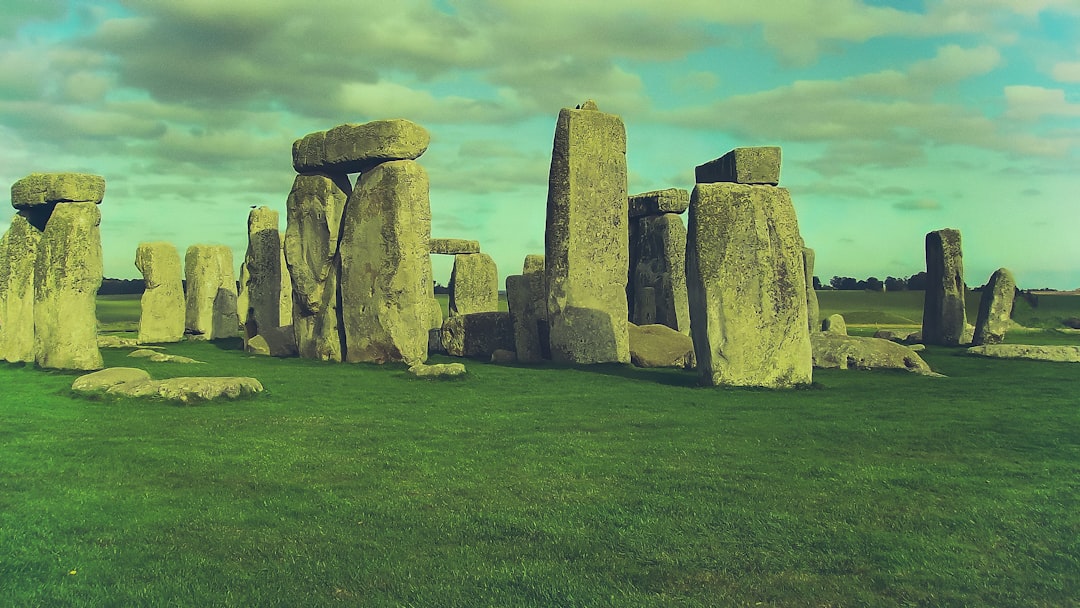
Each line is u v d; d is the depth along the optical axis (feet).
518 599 18.03
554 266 65.51
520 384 51.93
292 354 75.56
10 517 23.31
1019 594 18.56
